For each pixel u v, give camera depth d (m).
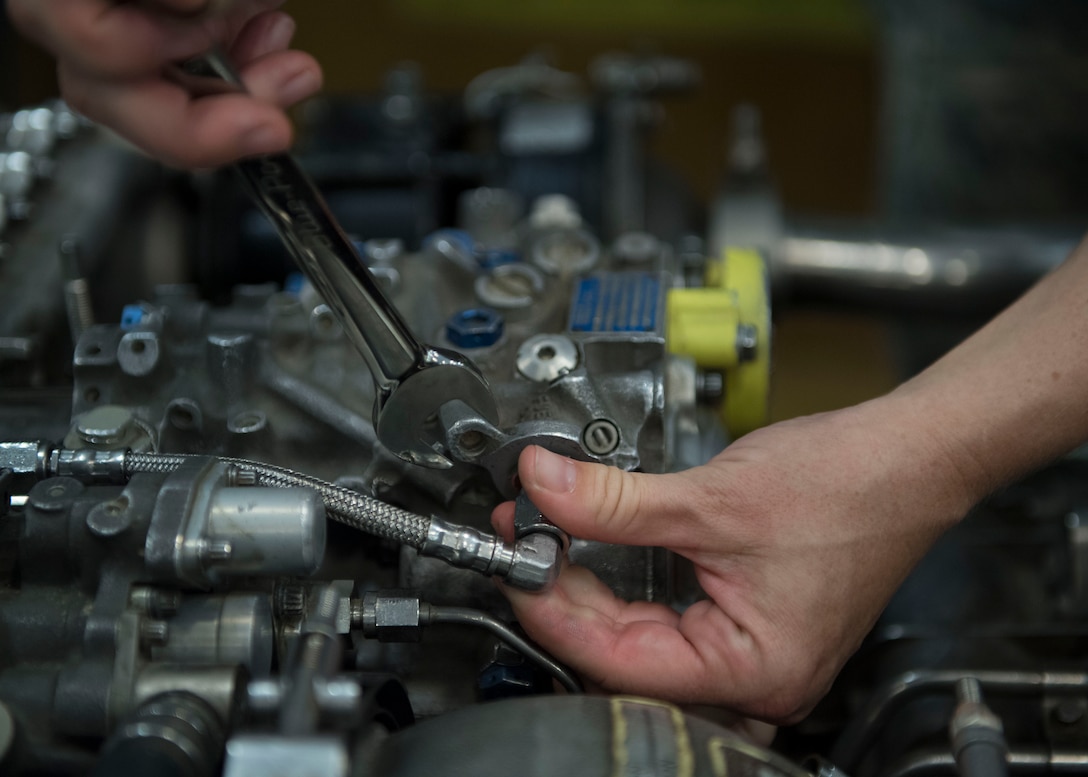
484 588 0.75
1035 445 0.76
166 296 0.85
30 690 0.58
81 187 1.10
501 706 0.56
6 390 0.85
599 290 0.85
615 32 3.92
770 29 3.92
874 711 0.78
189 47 0.59
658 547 0.75
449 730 0.54
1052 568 0.95
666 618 0.73
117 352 0.77
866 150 3.43
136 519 0.59
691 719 0.56
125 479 0.67
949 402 0.76
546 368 0.76
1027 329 0.79
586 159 1.42
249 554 0.59
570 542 0.73
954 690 0.79
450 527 0.66
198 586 0.59
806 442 0.74
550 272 0.89
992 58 1.83
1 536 0.66
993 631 0.86
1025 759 0.77
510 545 0.66
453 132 1.62
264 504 0.59
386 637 0.69
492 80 1.67
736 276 0.97
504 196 1.18
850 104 3.60
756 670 0.70
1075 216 1.82
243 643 0.59
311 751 0.45
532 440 0.69
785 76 3.71
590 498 0.66
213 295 1.28
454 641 0.76
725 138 3.45
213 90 0.64
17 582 0.66
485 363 0.79
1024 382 0.76
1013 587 0.97
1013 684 0.79
